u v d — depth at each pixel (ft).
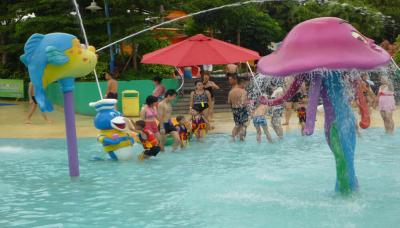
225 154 36.35
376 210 20.84
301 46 21.53
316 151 36.96
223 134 46.68
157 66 78.18
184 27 95.04
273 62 22.08
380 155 34.53
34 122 55.77
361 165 30.99
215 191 24.97
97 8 71.46
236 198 23.44
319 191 24.45
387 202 22.06
